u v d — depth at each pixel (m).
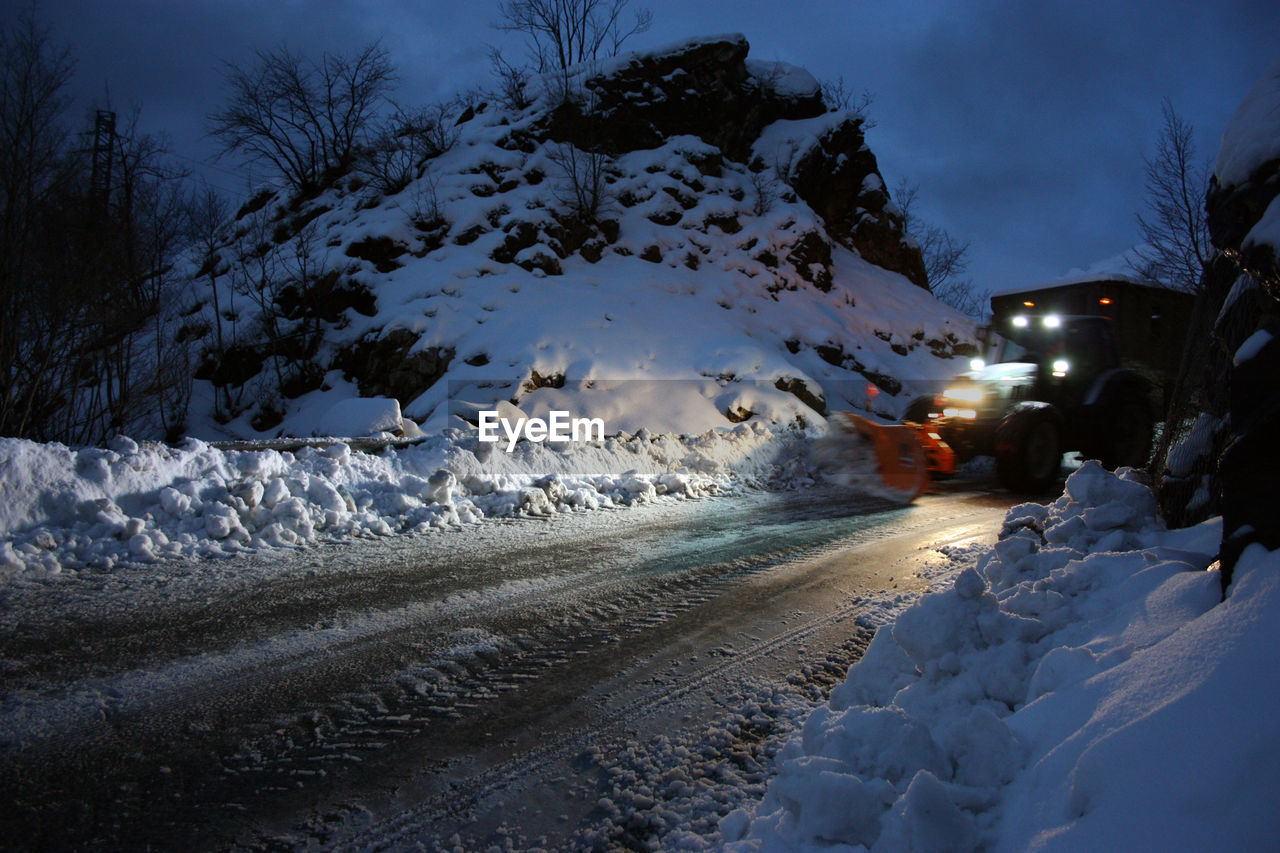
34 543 4.80
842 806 1.78
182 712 2.93
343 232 16.52
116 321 9.30
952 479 10.04
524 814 2.31
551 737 2.78
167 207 12.62
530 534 6.34
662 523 6.97
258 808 2.32
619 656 3.58
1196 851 1.33
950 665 2.42
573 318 14.16
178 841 2.15
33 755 2.58
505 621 4.06
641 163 19.81
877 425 9.20
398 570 5.04
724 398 13.06
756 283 18.22
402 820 2.27
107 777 2.46
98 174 10.39
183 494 5.63
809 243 19.98
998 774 1.88
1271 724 1.43
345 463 7.12
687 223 18.73
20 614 3.91
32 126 8.04
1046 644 2.49
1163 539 3.22
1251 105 2.42
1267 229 2.11
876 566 5.34
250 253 17.44
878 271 23.38
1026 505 4.11
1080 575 2.87
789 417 12.95
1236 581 2.03
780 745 2.68
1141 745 1.56
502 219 16.34
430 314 13.86
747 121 22.84
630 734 2.80
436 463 7.79
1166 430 4.32
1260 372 2.09
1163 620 2.24
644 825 2.23
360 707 3.01
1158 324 14.15
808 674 3.36
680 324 15.18
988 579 3.46
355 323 14.63
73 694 3.04
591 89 20.22
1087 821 1.51
